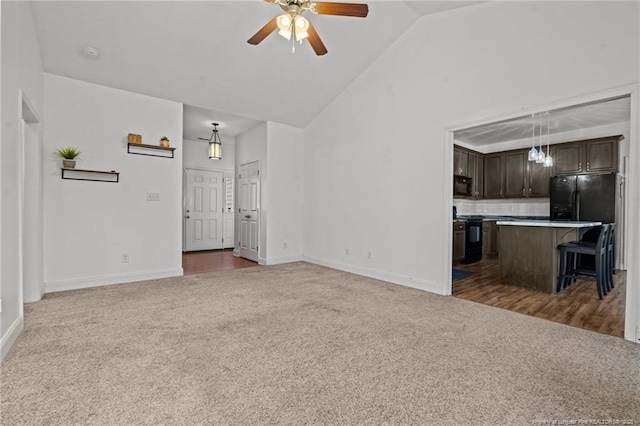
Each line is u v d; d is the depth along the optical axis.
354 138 4.59
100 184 3.76
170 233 4.29
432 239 3.53
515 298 3.30
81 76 3.57
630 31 2.23
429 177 3.56
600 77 2.36
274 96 4.65
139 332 2.33
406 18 3.60
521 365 1.87
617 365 1.87
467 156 6.02
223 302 3.11
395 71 3.95
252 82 4.25
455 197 5.78
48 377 1.70
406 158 3.83
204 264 5.34
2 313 1.97
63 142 3.51
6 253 2.06
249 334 2.31
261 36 2.59
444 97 3.40
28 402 1.48
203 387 1.62
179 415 1.39
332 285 3.84
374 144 4.26
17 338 2.20
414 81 3.72
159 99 4.19
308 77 4.36
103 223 3.78
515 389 1.62
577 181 5.07
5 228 2.05
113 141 3.84
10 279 2.12
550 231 3.52
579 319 2.66
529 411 1.44
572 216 5.09
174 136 4.31
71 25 2.98
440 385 1.66
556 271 3.55
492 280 4.17
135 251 4.01
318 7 2.38
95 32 3.09
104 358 1.92
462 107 3.24
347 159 4.71
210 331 2.36
